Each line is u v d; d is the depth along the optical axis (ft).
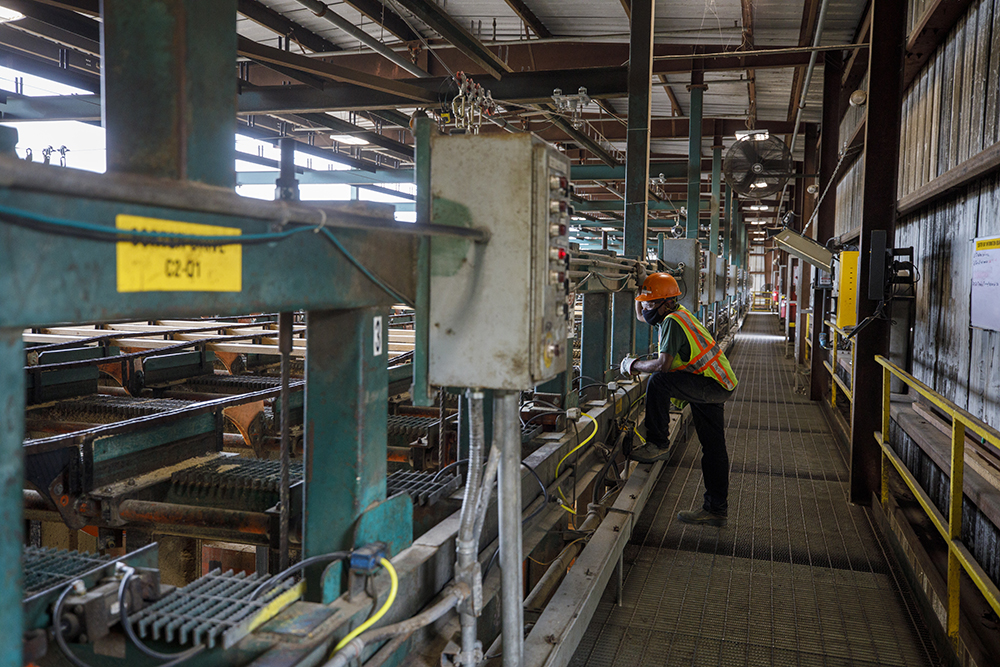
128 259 3.70
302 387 12.96
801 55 34.14
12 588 3.32
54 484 8.73
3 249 3.05
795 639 10.96
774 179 27.81
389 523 6.87
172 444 10.30
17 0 19.38
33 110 28.50
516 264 6.35
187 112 4.45
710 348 15.02
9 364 3.21
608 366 17.40
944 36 19.35
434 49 31.35
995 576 10.88
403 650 6.74
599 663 10.23
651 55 22.07
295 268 5.06
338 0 25.49
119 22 4.46
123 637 5.37
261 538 8.71
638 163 22.06
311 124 35.24
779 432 26.04
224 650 5.38
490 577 8.62
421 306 6.71
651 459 15.60
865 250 17.80
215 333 21.99
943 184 18.11
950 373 18.44
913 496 16.51
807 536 15.37
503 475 6.82
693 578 13.17
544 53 31.81
